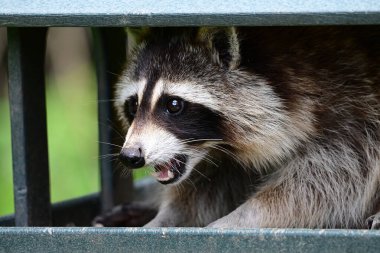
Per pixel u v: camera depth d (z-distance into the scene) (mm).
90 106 16547
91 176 15297
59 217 10547
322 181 8664
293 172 8758
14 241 7570
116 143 10477
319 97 8633
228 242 7281
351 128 8664
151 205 10672
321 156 8695
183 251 7344
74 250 7500
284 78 8633
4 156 15031
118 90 9188
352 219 8680
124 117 9195
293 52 8703
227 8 7586
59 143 15641
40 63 9305
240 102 8586
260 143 8703
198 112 8562
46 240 7527
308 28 8805
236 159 8969
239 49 8531
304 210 8633
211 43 8570
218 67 8594
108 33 10312
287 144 8711
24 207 9141
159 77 8602
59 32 17344
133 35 9039
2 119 16141
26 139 9125
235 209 9094
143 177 13383
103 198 10820
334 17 7395
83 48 17609
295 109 8617
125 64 9258
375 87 8719
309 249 7172
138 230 7395
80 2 7938
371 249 7086
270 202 8602
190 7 7660
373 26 8828
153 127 8500
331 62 8703
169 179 8609
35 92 9234
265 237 7234
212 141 8703
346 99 8641
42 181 9383
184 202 9516
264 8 7516
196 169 9352
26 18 7934
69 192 14977
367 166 8648
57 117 16141
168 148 8469
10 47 9008
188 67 8602
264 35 8719
